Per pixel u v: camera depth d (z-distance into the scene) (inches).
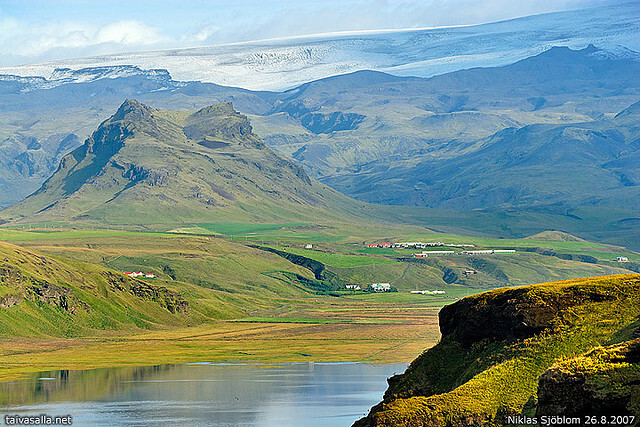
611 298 6427.2
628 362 5137.8
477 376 6186.0
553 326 6343.5
